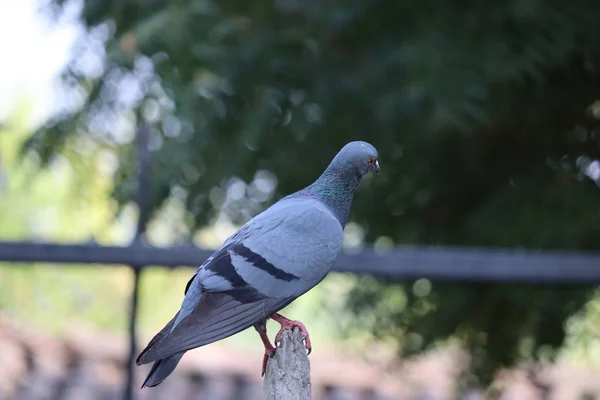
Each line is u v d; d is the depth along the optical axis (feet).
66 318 62.49
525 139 37.73
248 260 17.20
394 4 33.88
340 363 46.42
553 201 35.19
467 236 36.68
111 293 64.49
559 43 32.53
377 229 38.68
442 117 30.35
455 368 41.83
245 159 33.91
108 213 37.01
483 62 31.96
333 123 35.12
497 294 36.58
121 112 33.35
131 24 32.94
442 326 39.32
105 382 39.29
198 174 35.24
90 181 36.47
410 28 33.73
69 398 37.47
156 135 33.17
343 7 32.65
